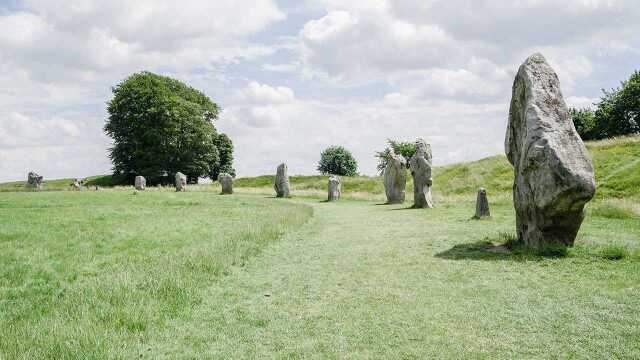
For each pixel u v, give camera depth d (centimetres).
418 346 628
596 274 920
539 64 1244
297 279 991
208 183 6081
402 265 1073
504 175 3994
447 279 941
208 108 7669
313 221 1984
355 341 650
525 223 1198
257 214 2280
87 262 1166
